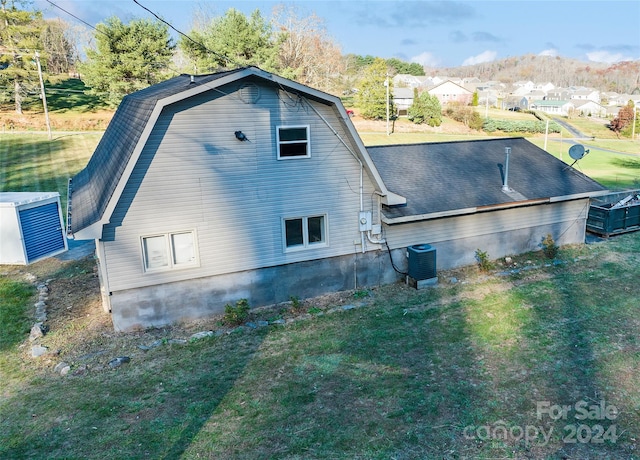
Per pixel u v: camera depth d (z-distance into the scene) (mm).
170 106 11102
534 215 16953
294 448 7293
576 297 13227
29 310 13125
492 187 16359
